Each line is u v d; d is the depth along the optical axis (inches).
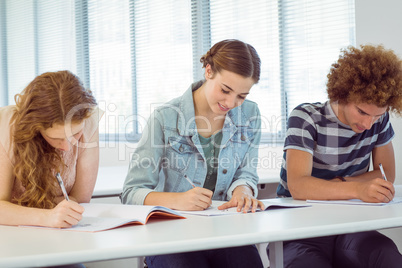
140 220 47.8
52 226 46.9
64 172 62.7
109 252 37.4
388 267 54.0
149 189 62.8
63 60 179.8
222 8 129.9
